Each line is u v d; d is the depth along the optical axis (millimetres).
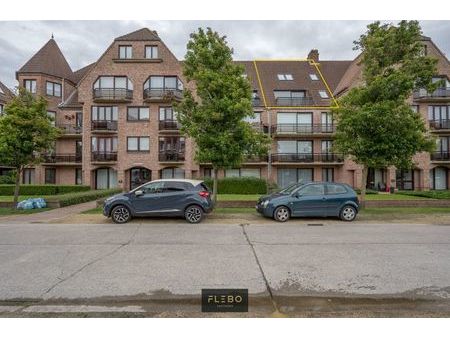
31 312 4016
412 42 13188
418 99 27719
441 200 15805
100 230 9398
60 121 30016
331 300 4320
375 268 5594
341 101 14133
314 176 29938
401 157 12750
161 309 4109
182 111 13852
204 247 7219
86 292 4551
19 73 29281
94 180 27844
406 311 4062
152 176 26891
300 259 6168
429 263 5910
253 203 15180
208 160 13273
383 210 13969
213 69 13562
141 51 27125
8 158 13383
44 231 9258
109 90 26594
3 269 5598
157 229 9578
